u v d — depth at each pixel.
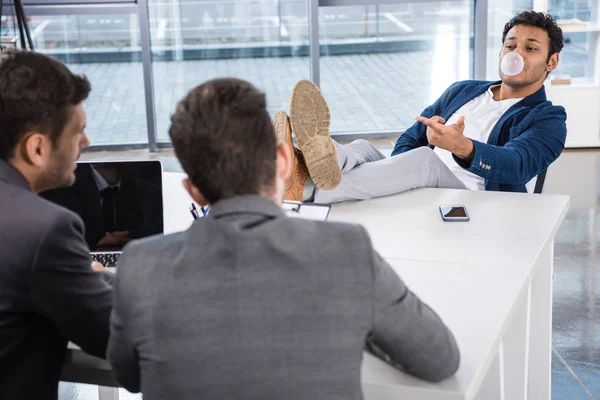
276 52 5.68
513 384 2.03
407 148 3.14
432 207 2.31
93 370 1.67
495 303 1.65
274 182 1.14
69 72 1.43
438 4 5.64
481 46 5.63
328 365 1.05
